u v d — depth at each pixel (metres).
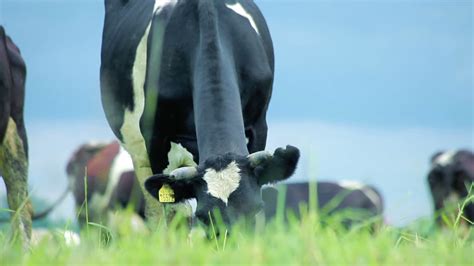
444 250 8.92
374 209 26.81
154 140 13.71
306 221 9.42
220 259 8.52
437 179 27.42
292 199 26.03
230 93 12.42
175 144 13.70
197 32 13.23
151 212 14.12
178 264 8.32
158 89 13.46
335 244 8.91
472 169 27.11
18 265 8.77
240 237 9.90
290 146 11.40
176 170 11.43
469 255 8.78
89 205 23.69
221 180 11.23
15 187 14.83
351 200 26.62
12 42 14.98
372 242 9.12
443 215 10.72
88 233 10.08
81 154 25.12
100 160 24.16
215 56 12.69
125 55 14.27
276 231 9.71
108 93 14.77
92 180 23.78
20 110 14.92
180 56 13.33
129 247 9.28
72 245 9.72
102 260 8.63
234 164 11.37
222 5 13.52
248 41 13.41
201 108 12.31
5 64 14.30
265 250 8.58
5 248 9.43
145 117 13.65
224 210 10.99
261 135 13.77
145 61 13.91
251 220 10.96
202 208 11.11
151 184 11.55
